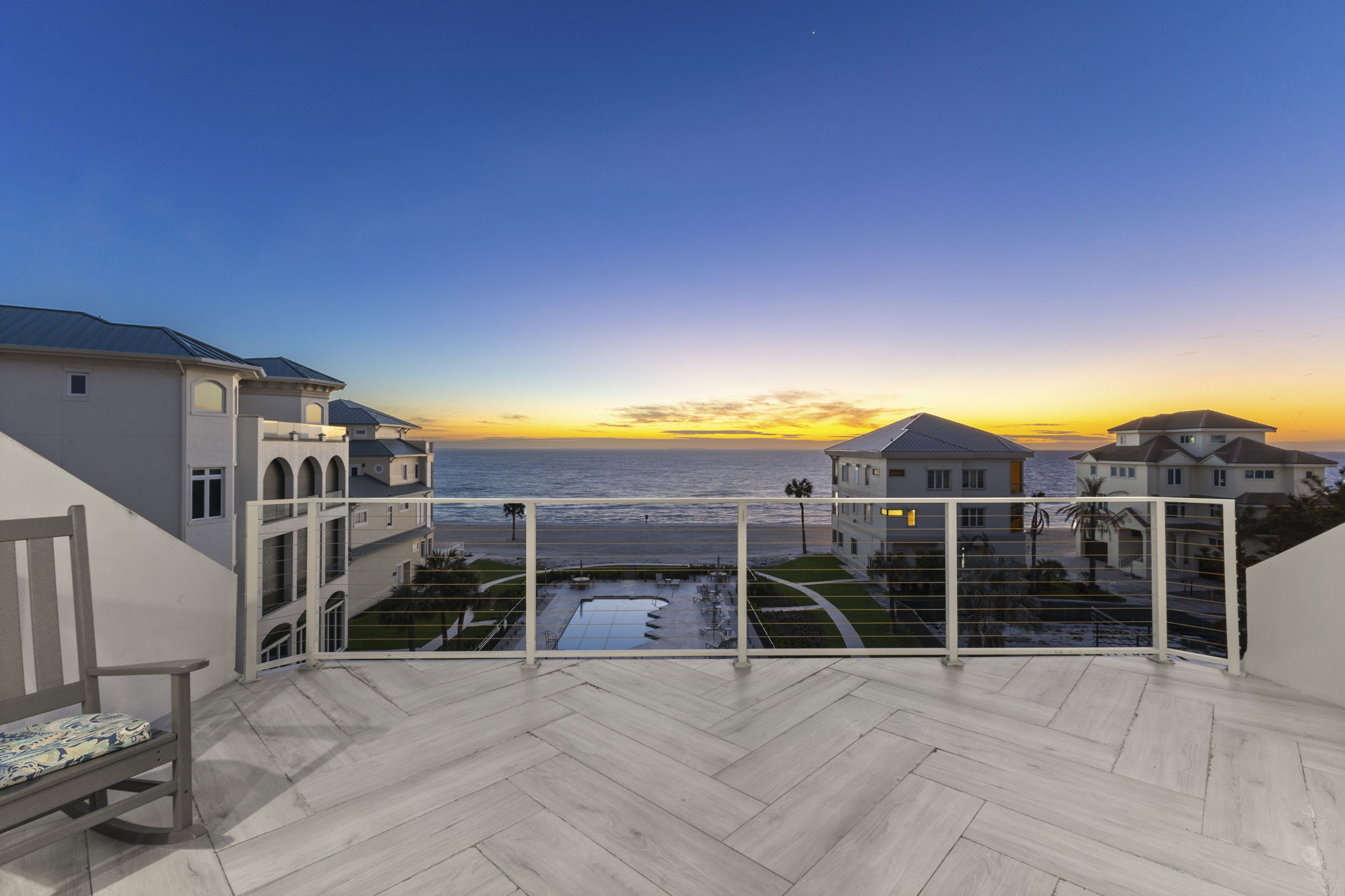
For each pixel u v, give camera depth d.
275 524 17.77
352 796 1.99
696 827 1.80
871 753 2.29
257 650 3.14
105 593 2.49
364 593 23.50
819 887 1.52
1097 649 3.44
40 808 1.36
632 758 2.25
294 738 2.44
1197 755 2.26
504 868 1.61
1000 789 2.02
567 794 2.00
